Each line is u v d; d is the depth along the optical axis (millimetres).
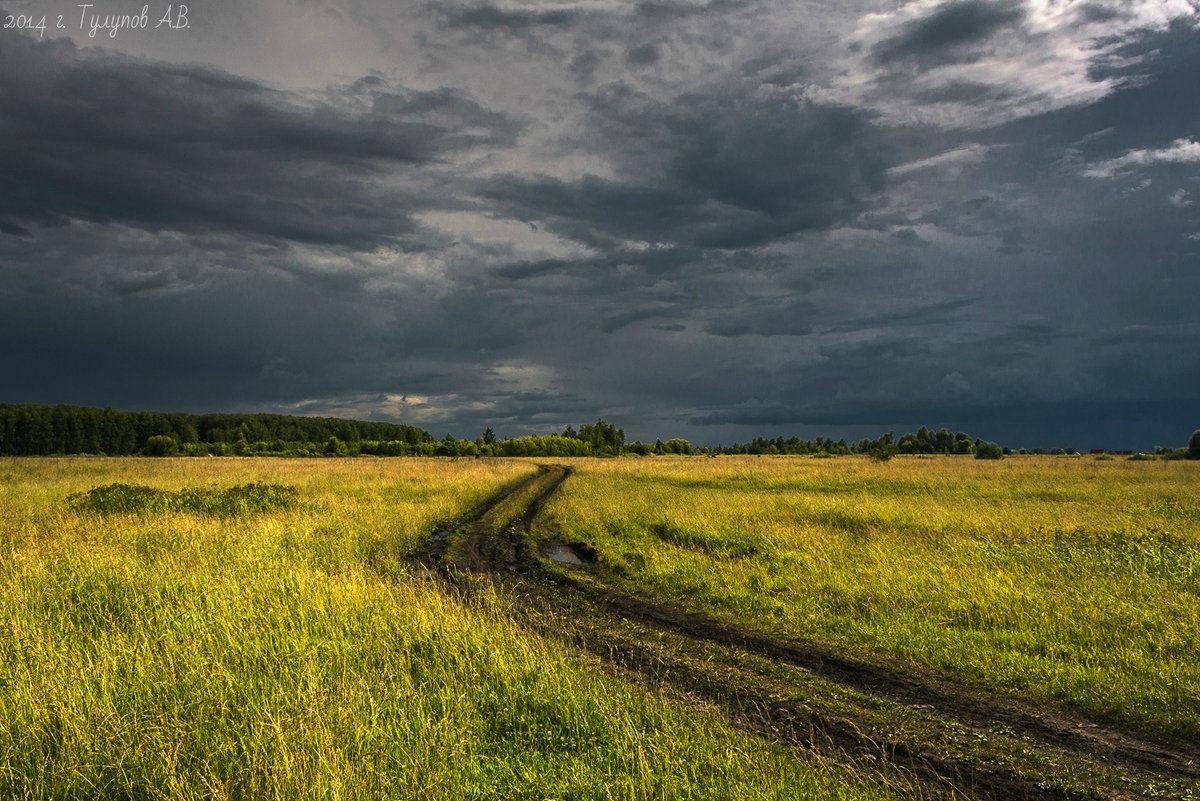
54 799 3725
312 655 5527
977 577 9398
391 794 3693
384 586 7840
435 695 5070
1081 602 8188
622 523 16156
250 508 16672
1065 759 4664
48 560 9180
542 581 10484
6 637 5988
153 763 4000
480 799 3785
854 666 6551
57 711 4469
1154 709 5438
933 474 30375
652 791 3840
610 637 7375
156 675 5195
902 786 4234
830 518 15633
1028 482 26266
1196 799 4137
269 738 4113
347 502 19391
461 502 21094
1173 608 7828
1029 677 6168
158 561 9352
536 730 4699
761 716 5289
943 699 5750
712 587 9789
